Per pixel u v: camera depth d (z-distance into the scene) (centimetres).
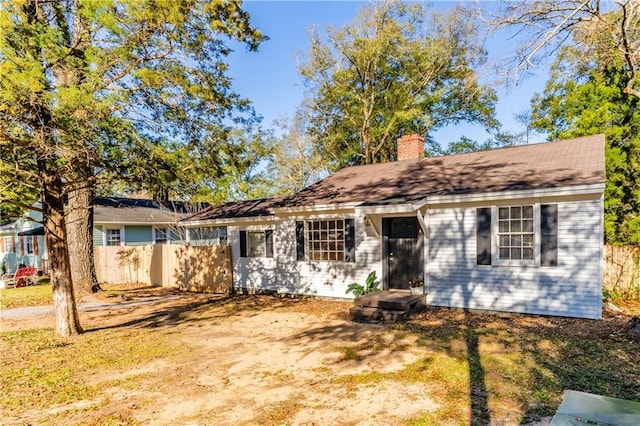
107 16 593
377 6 2205
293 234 1271
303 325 882
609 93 1420
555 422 245
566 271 807
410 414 434
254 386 530
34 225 2167
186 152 802
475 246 916
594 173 806
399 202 947
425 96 2314
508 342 680
